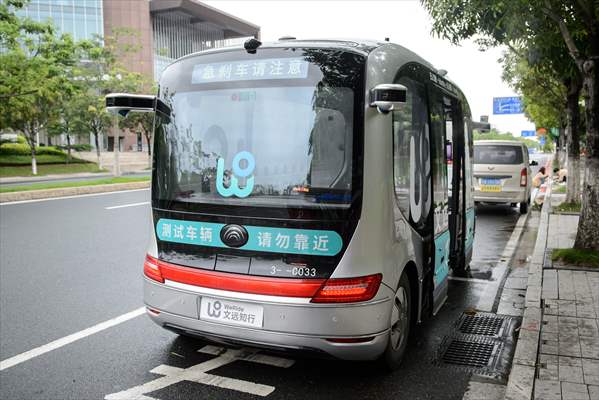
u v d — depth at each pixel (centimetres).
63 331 506
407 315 428
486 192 1380
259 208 367
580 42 835
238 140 386
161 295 402
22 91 1658
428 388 387
